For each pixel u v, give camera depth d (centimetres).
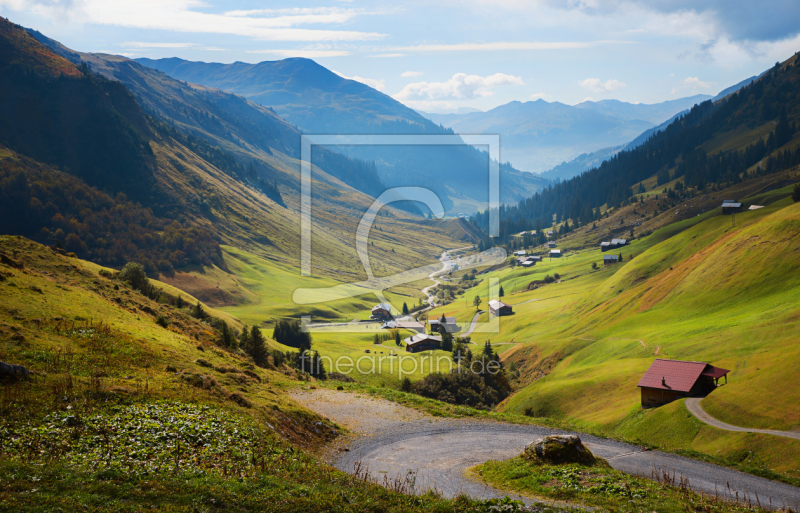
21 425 1930
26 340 2920
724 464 3014
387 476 2456
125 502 1495
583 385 8075
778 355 6488
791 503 2411
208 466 1995
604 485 2205
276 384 4225
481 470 2561
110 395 2438
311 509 1662
